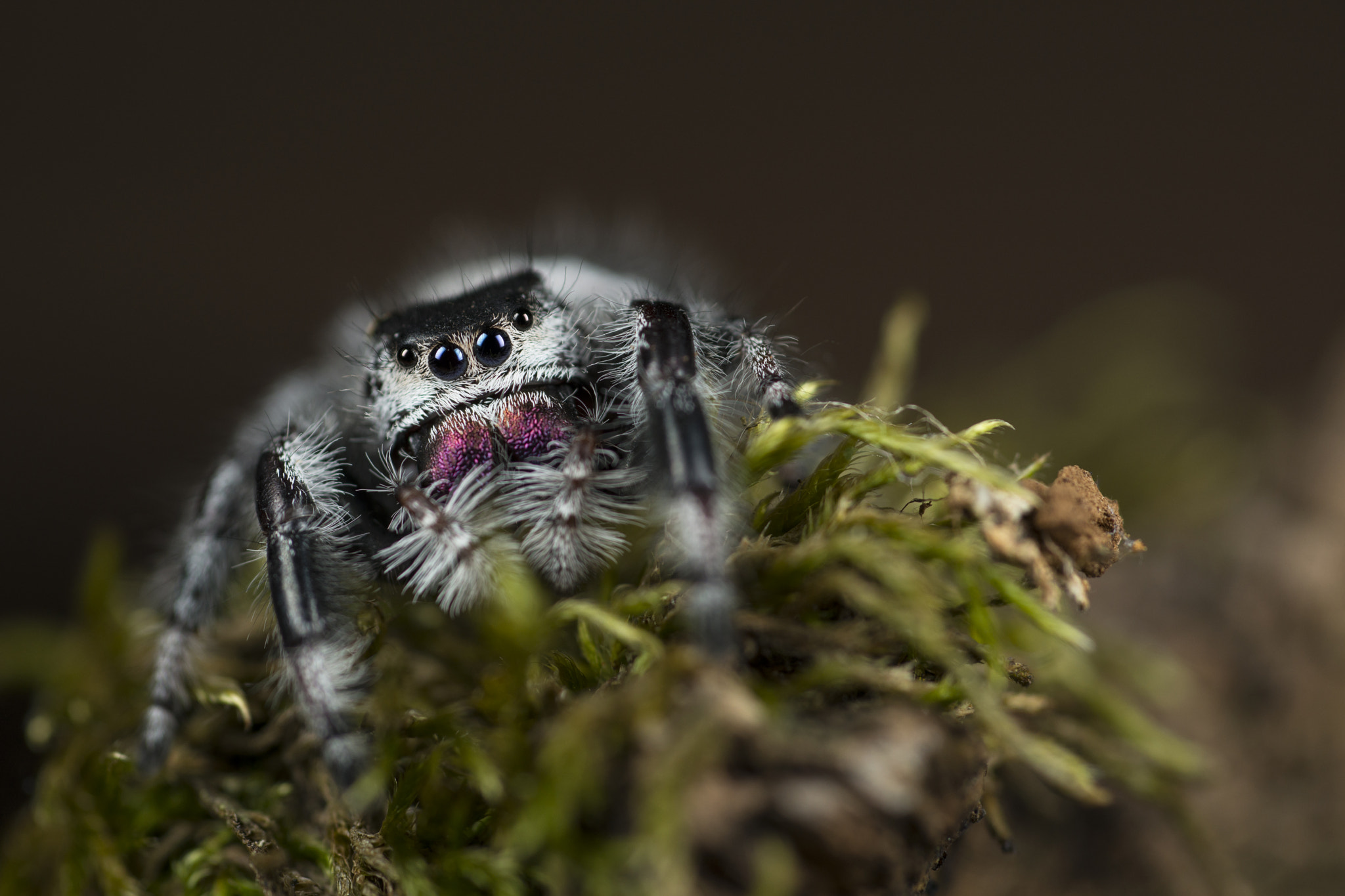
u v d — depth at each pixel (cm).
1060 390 12
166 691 8
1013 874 8
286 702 8
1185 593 9
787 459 8
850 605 7
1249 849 9
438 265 9
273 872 8
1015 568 8
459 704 8
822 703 7
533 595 8
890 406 9
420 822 8
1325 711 9
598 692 7
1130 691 9
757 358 8
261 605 8
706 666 7
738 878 7
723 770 7
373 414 8
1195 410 11
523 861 7
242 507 8
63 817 8
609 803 7
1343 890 9
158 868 8
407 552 8
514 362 8
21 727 9
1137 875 8
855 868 7
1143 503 10
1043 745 7
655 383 8
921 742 7
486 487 8
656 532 8
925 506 8
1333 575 9
